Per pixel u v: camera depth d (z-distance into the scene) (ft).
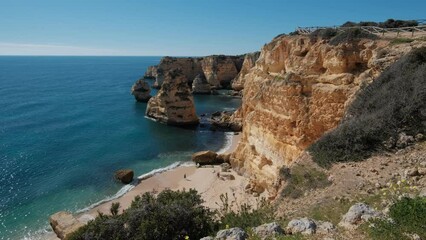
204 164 134.41
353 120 51.55
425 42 62.44
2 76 545.03
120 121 213.46
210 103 288.10
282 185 47.34
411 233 24.25
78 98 310.24
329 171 43.24
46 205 97.45
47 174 121.70
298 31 107.65
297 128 82.17
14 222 88.02
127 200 100.37
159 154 148.97
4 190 107.04
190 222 41.32
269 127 93.25
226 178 111.45
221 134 184.65
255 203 86.17
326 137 50.29
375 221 26.68
